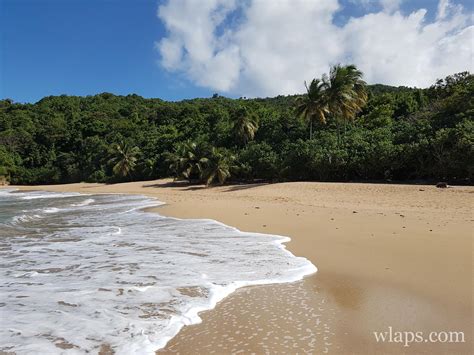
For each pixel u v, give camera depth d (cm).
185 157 4338
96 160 7275
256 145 4438
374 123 4669
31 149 8356
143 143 6988
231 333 543
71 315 625
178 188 4175
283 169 3769
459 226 1221
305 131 4928
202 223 1620
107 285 776
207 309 638
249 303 659
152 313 627
